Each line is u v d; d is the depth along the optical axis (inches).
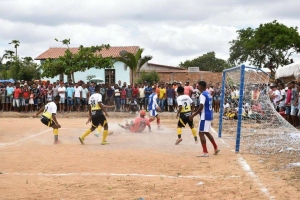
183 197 289.7
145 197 291.6
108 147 528.7
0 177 356.2
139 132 698.2
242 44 2309.3
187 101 557.9
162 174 365.7
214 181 336.5
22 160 433.4
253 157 451.5
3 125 828.6
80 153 478.0
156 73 1657.2
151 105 727.1
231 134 673.6
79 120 960.9
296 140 561.9
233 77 687.7
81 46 1349.7
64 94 1111.0
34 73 2087.8
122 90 1130.7
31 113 1104.2
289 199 279.4
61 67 1326.3
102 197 292.5
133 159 438.0
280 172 365.4
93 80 1656.0
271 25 2025.1
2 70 2354.8
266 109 691.4
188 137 638.5
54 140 570.3
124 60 1466.5
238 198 284.5
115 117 1035.3
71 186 324.2
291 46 1993.1
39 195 298.0
